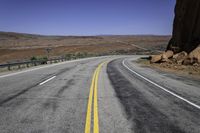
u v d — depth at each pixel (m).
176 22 37.12
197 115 7.15
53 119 6.57
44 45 134.25
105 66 30.14
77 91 11.10
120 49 109.19
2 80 15.25
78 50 103.31
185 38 33.06
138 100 9.23
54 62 40.59
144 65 33.00
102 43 143.12
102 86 12.85
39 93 10.53
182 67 25.47
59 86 12.66
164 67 28.05
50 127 5.90
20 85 12.98
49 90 11.35
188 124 6.26
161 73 21.03
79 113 7.20
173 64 28.83
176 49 33.84
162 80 15.87
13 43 155.50
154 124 6.21
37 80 15.27
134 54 88.56
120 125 6.09
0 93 10.52
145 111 7.55
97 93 10.62
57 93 10.55
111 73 20.64
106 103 8.61
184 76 18.72
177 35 34.72
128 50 103.81
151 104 8.56
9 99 9.22
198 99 9.55
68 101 8.88
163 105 8.43
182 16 34.03
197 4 30.56
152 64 33.56
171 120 6.60
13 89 11.62
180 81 15.41
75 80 15.38
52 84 13.42
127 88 12.23
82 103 8.55
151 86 13.04
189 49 30.16
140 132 5.60
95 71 22.48
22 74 19.31
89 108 7.81
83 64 34.41
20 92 10.78
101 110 7.59
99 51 100.94
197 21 30.09
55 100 9.05
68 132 5.55
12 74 19.30
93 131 5.63
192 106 8.33
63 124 6.14
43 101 8.88
